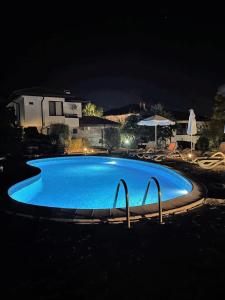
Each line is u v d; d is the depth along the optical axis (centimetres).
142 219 550
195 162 1320
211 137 2244
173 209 586
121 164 1650
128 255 395
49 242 444
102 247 423
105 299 291
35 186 1070
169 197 904
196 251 403
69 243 439
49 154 2083
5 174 1080
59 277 338
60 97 2864
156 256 390
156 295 296
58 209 596
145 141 2591
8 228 505
